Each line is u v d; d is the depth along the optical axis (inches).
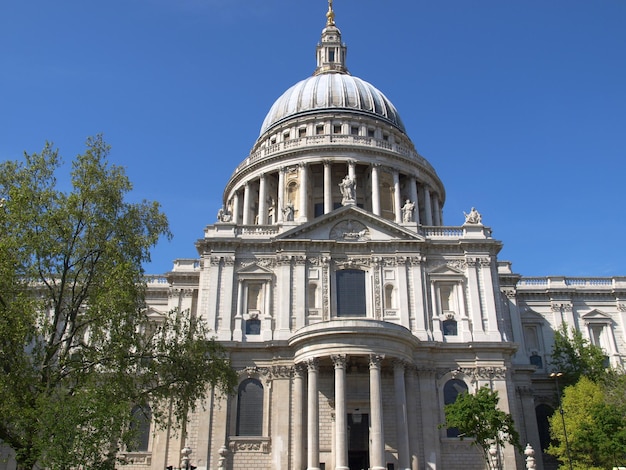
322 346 1972.2
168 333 2359.7
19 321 1304.1
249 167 3282.5
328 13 4264.3
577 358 2588.6
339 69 4018.2
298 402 2012.8
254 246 2348.7
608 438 1891.0
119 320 1453.0
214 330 2202.3
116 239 1514.5
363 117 3440.0
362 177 3243.1
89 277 1515.7
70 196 1482.5
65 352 1425.9
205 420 2053.4
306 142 3206.2
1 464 2076.8
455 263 2358.5
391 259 2336.4
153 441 2139.5
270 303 2262.6
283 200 3102.9
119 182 1569.9
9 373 1305.4
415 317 2231.8
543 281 3014.3
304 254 2316.7
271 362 2149.4
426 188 3307.1
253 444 2033.7
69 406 1166.3
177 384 1619.1
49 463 1128.2
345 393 1907.0
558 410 2133.4
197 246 2365.9
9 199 1451.8
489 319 2253.9
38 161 1519.4
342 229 2383.1
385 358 1989.4
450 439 2062.0
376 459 1814.7
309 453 1867.6
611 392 2188.7
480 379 2146.9
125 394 1428.4
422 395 2098.9
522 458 2192.4
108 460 1218.0
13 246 1368.1
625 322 2896.2
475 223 2433.6
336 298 2279.8
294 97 3622.0
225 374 1665.8
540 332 2869.1
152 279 2790.4
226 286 2278.5
